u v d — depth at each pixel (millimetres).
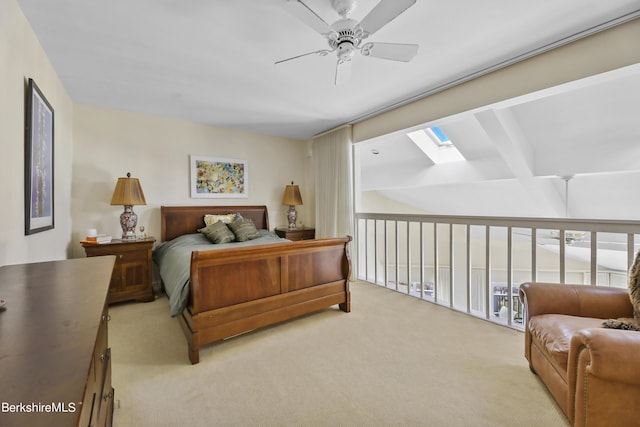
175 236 3914
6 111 1575
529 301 1814
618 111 2789
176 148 4031
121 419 1453
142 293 3266
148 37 2090
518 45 2225
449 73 2658
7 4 1586
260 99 3283
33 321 713
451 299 3041
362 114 3809
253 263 2305
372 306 3111
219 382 1773
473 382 1761
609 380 1096
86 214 3408
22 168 1803
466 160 4262
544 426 1412
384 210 6488
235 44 2189
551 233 4344
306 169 5371
